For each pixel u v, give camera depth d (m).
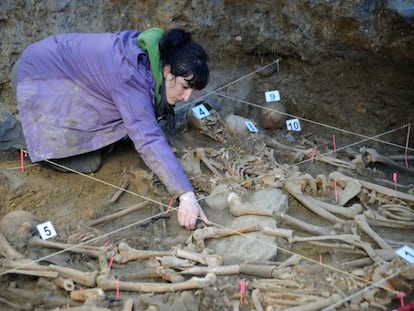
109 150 3.53
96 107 3.21
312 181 3.29
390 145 3.83
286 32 3.95
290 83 4.12
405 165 3.67
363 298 2.56
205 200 3.23
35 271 2.74
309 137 3.98
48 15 4.16
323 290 2.62
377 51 3.51
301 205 3.25
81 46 3.16
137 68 3.02
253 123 3.93
